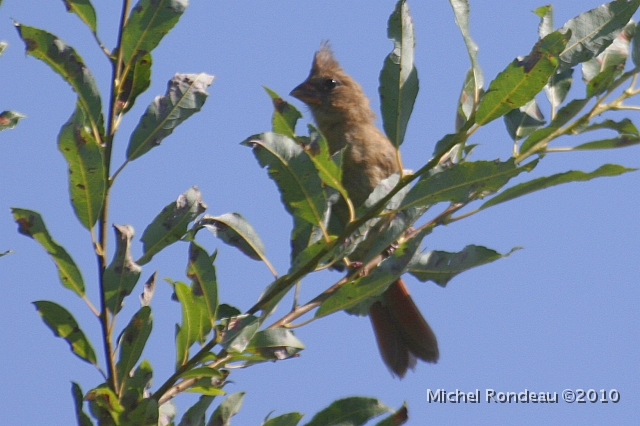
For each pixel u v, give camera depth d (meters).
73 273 4.65
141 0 4.64
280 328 4.85
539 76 4.55
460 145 5.64
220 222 5.33
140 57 4.64
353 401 5.02
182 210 5.29
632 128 5.19
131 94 4.87
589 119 5.28
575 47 5.44
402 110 4.95
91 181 4.48
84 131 4.38
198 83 5.00
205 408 5.27
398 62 5.00
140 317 4.77
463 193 4.87
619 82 5.23
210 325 4.93
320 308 5.20
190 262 4.95
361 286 5.17
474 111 4.63
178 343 4.93
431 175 5.09
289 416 5.02
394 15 5.09
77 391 4.76
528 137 5.29
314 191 5.06
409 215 5.42
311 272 5.18
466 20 4.90
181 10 4.67
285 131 5.39
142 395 4.71
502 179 4.80
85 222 4.55
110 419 4.64
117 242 4.79
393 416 5.00
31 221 4.62
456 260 5.32
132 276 4.77
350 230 4.85
